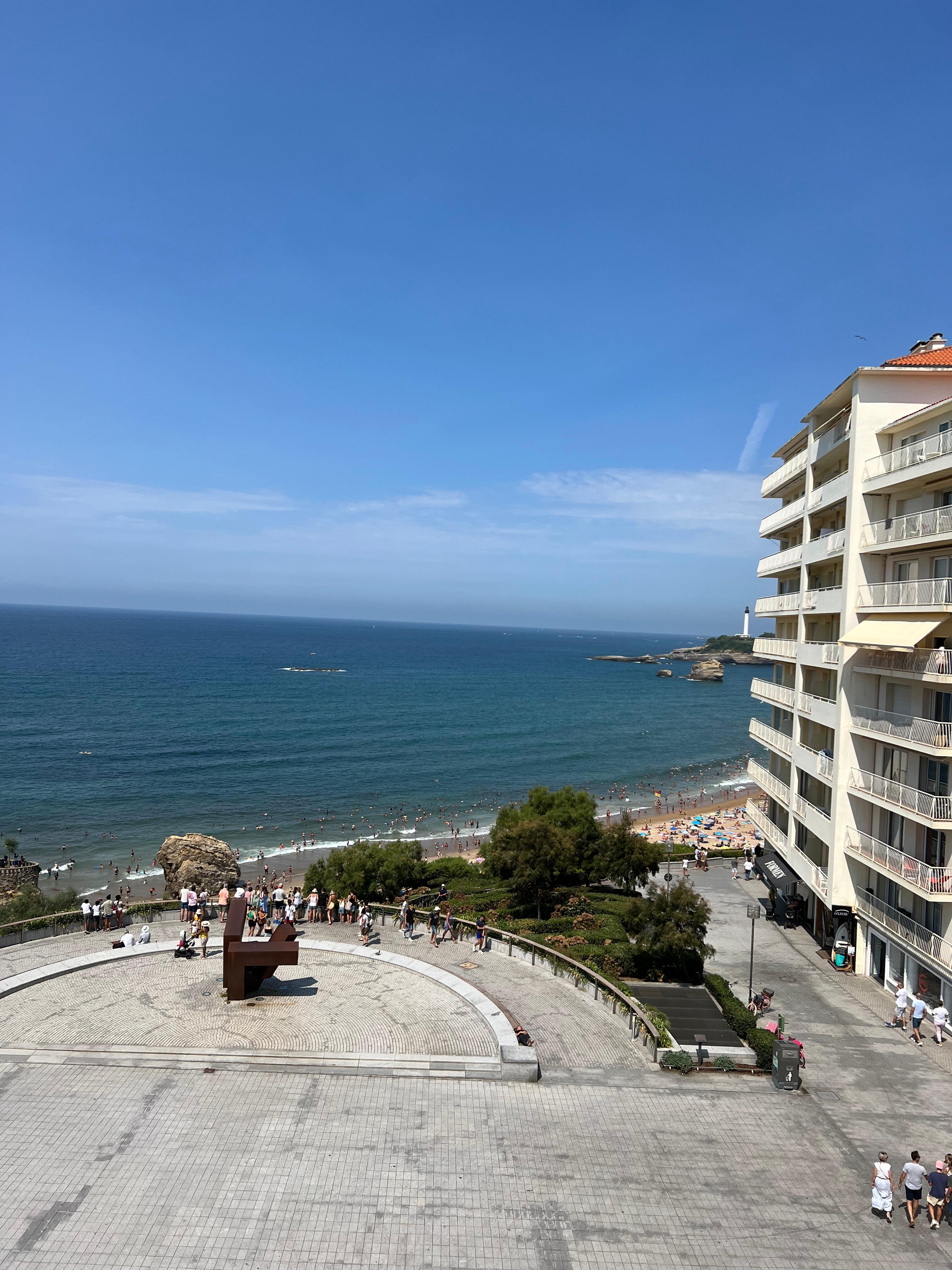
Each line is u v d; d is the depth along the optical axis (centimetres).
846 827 3231
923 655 2755
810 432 3812
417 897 4491
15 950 3114
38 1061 2153
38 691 16525
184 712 14700
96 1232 1498
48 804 8331
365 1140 1831
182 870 5453
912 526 2855
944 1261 1517
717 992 2805
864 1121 2028
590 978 2842
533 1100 2055
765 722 5003
